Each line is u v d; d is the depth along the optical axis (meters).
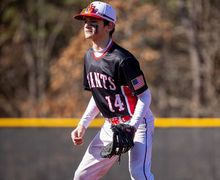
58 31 50.81
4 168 17.70
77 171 12.10
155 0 43.97
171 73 43.78
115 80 11.16
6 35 52.31
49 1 51.38
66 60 38.88
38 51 52.59
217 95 43.44
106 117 11.74
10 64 53.25
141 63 38.41
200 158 16.97
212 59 43.72
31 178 17.56
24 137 17.66
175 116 42.41
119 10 38.28
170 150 17.06
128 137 10.80
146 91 11.08
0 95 53.09
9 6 51.78
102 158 11.85
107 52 11.13
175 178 17.03
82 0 46.53
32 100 49.47
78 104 40.41
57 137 17.48
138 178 11.52
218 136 16.89
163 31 39.59
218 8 44.81
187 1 44.00
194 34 43.44
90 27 11.08
